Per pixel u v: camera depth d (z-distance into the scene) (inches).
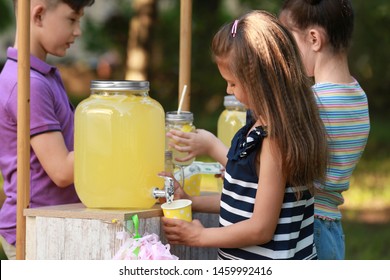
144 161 105.0
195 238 102.3
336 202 118.4
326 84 117.9
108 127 103.7
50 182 118.0
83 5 123.2
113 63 494.3
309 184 101.3
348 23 120.7
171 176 109.3
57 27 121.7
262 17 103.7
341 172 116.7
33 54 122.1
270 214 98.7
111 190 104.2
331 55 120.0
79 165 105.4
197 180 124.3
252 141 99.8
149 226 105.3
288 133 98.4
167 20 485.7
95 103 104.6
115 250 101.5
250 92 100.5
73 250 103.7
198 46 496.4
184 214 104.2
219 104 499.5
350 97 118.0
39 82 115.4
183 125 120.9
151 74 425.4
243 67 100.7
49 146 113.5
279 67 100.7
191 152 119.1
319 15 118.9
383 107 509.0
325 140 102.8
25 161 107.2
